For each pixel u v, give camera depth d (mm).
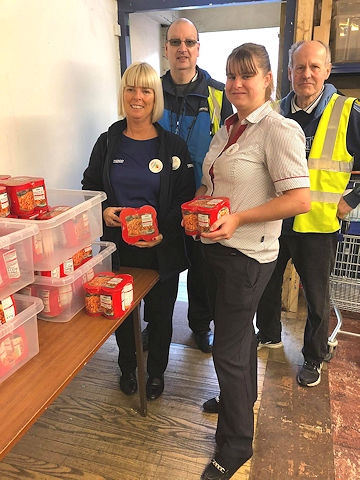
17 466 1633
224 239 1343
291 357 2344
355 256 2168
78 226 1459
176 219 1784
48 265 1326
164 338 1968
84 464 1638
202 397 2020
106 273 1547
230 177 1385
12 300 1148
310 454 1679
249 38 4469
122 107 1727
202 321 2396
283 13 2734
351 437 1765
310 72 1818
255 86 1316
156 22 4238
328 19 2357
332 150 1900
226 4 2416
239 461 1560
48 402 1027
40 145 1958
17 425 943
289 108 2027
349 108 1880
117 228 1811
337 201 1905
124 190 1769
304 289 2059
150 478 1574
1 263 1108
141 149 1766
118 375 2188
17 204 1333
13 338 1125
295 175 1264
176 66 2084
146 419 1872
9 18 1682
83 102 2301
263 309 2324
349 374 2184
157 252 1791
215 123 2117
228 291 1438
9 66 1709
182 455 1677
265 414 1901
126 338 1947
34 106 1889
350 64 2449
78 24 2176
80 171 2336
